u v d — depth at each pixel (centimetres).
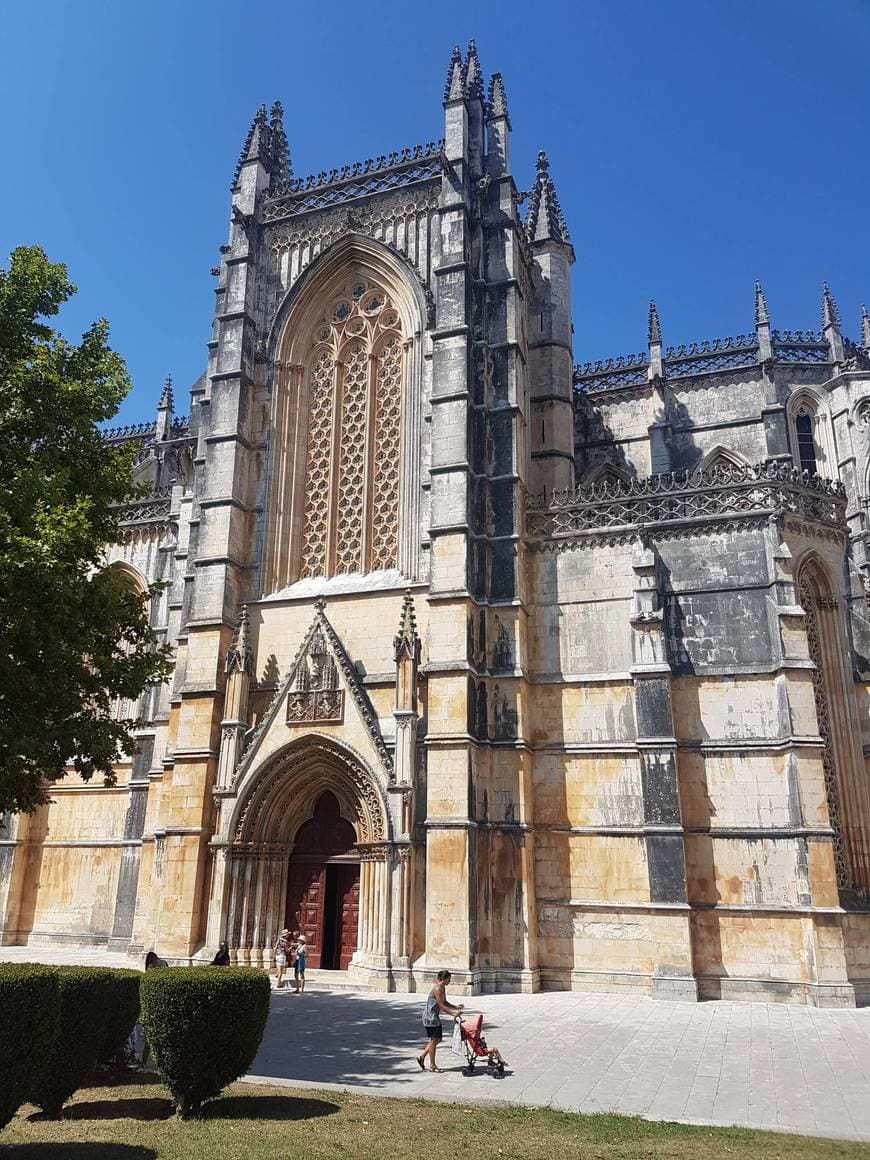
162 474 5353
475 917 3011
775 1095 1644
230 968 1631
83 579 2159
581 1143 1324
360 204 4075
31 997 1291
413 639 3309
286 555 3784
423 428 3666
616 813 3169
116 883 4134
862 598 3375
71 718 2322
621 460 5162
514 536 3456
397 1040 2169
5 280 2417
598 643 3375
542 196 4688
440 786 3098
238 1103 1573
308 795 3431
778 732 3058
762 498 3325
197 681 3569
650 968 2975
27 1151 1307
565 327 4456
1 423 2227
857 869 3136
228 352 4003
